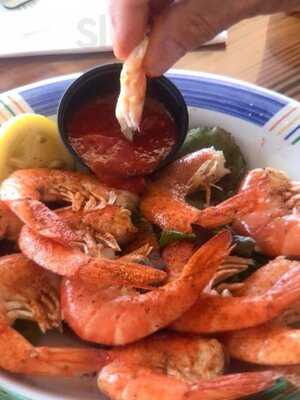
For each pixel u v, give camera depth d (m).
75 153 0.24
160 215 0.24
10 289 0.22
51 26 0.33
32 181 0.25
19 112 0.28
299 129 0.27
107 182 0.25
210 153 0.26
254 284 0.23
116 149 0.24
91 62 0.32
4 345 0.20
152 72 0.21
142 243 0.24
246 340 0.21
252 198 0.24
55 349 0.20
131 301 0.20
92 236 0.23
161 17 0.21
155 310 0.20
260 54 0.32
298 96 0.30
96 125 0.25
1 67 0.31
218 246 0.21
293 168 0.27
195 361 0.20
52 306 0.22
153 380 0.19
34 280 0.23
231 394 0.18
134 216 0.25
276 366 0.20
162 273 0.20
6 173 0.26
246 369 0.21
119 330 0.20
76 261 0.21
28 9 0.34
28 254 0.22
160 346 0.20
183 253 0.23
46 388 0.20
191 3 0.21
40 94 0.28
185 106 0.25
